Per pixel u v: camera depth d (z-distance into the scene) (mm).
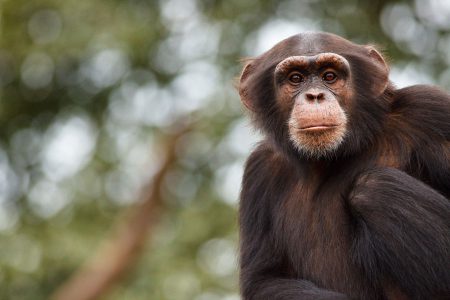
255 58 15633
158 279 31656
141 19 32469
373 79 14367
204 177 33375
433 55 32156
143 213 33344
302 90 14258
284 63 14320
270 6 32531
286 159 14883
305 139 13914
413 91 14367
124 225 33219
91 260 32344
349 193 13852
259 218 15258
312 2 32656
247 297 15000
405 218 13062
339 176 14297
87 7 32500
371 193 13344
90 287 31953
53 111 35750
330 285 13992
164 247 32781
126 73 33375
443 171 13727
